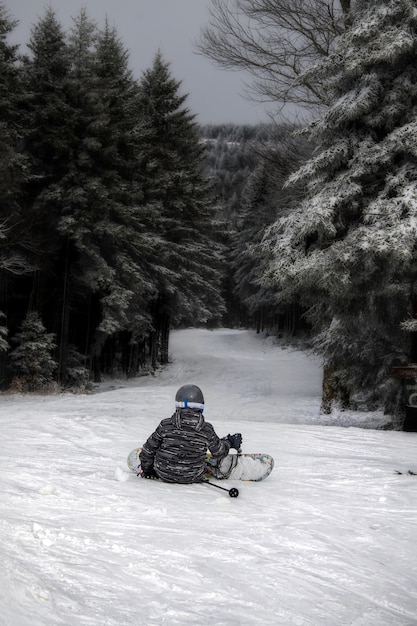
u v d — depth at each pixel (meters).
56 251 31.27
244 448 8.66
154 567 3.22
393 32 16.48
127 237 31.11
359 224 17.02
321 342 21.39
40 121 29.03
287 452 8.48
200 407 6.02
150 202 36.81
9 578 2.66
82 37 30.00
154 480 5.98
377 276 16.55
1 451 7.22
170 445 5.88
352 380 19.92
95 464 6.68
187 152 43.62
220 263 52.44
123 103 33.19
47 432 9.23
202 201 45.75
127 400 23.80
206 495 5.43
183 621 2.58
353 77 17.94
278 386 32.47
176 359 50.81
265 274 18.19
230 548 3.73
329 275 16.34
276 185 26.38
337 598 3.08
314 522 4.62
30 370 27.98
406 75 17.02
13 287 32.09
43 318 33.12
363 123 17.83
